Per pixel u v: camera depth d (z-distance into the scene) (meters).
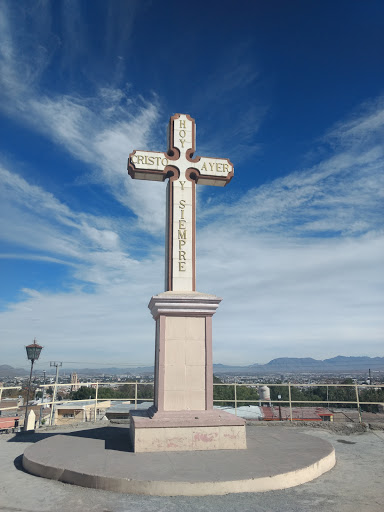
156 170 9.97
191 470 6.32
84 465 6.64
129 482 5.87
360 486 6.23
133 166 9.87
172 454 7.40
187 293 9.03
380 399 28.91
